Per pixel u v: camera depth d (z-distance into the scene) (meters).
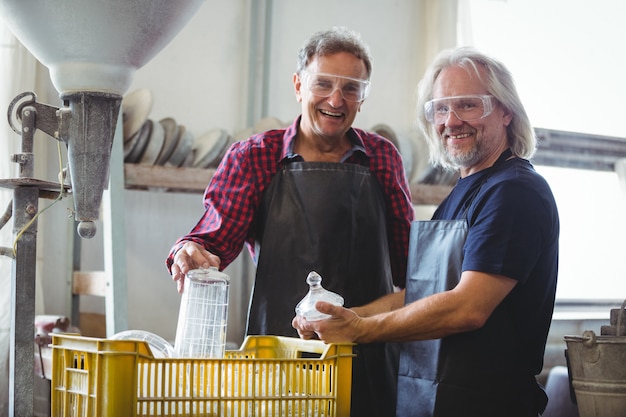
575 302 5.26
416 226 2.08
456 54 2.07
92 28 1.54
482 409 1.86
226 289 1.75
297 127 2.36
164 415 1.43
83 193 1.60
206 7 4.70
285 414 1.51
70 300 4.16
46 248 4.21
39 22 1.55
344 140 2.38
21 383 1.55
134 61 1.62
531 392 1.92
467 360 1.87
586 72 5.50
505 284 1.84
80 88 1.59
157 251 4.55
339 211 2.28
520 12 5.43
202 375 1.46
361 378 2.24
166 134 4.02
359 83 2.24
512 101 2.04
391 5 5.28
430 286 2.00
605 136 5.35
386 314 1.86
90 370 1.44
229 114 4.75
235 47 4.77
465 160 2.03
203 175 3.98
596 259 5.41
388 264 2.38
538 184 1.91
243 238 2.30
